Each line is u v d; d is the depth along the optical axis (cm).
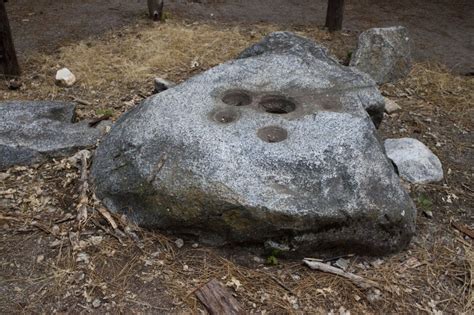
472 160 320
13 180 276
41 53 436
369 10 581
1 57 387
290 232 217
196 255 228
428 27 536
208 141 237
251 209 214
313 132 245
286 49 354
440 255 240
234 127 248
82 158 280
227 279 217
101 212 244
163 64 422
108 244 232
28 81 393
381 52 407
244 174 223
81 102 365
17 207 257
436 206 275
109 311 204
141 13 532
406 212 230
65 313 204
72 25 499
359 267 228
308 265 222
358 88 296
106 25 500
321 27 518
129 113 282
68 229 242
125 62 421
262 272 221
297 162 228
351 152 235
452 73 433
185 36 470
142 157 242
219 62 429
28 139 298
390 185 231
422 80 414
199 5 570
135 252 228
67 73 390
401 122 358
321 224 216
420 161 294
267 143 237
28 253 230
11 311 204
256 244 226
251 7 573
